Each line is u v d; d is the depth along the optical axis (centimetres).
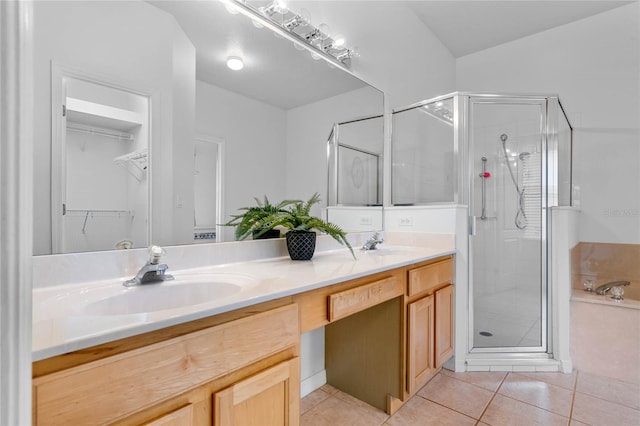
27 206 32
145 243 119
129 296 96
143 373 68
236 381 86
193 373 76
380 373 169
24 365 32
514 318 245
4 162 31
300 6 176
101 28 108
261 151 160
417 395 181
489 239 260
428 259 176
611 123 278
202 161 137
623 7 273
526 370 207
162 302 103
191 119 133
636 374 192
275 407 95
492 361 210
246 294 91
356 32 215
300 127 179
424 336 175
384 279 146
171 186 127
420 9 277
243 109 152
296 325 103
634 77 269
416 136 257
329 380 192
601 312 206
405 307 161
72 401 59
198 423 78
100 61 108
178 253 126
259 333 91
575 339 213
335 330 189
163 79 124
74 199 103
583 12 281
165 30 124
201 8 135
